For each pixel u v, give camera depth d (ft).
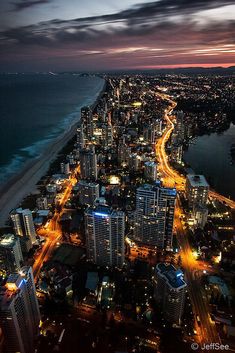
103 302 652.89
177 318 608.19
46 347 572.51
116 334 593.01
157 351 561.43
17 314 499.51
